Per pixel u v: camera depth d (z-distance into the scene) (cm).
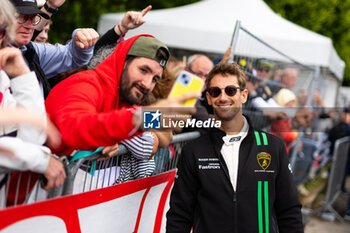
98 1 766
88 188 173
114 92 179
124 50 182
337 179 623
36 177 147
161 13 741
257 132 201
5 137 132
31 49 189
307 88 621
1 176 133
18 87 139
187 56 748
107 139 127
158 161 237
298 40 680
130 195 193
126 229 198
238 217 188
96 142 128
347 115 792
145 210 216
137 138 193
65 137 133
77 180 166
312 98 618
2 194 134
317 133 655
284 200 196
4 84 145
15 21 140
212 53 737
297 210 195
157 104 128
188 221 201
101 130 125
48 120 142
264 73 423
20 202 145
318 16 1297
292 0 1243
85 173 169
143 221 216
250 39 412
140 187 201
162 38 707
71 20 716
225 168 192
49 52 226
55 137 142
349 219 571
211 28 693
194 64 352
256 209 189
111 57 184
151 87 190
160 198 236
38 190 149
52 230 141
